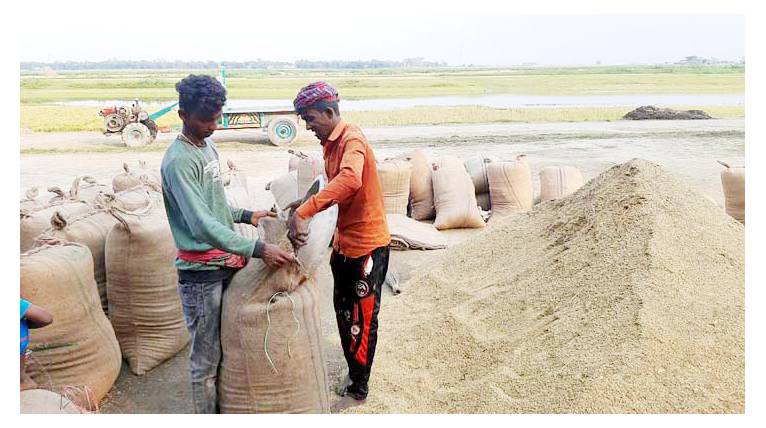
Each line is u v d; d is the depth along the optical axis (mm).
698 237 3920
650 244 3795
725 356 3107
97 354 3523
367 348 3451
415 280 5141
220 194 3162
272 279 3055
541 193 7652
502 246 5070
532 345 3592
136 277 3861
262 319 3033
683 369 3039
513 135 16172
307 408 3184
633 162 4652
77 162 12250
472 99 29734
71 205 4520
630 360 3061
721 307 3385
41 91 34250
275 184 6371
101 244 4031
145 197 4504
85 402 3314
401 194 7031
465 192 7266
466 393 3379
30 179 10430
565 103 26984
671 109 20953
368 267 3396
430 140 15109
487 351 3762
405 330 4258
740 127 17984
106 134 15047
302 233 3043
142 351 3947
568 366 3215
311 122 3270
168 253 3939
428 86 40875
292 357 3098
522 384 3268
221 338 3148
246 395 3135
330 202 3100
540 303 3994
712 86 38562
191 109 2922
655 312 3318
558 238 4602
